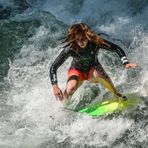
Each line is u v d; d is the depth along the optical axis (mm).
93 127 22594
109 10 32625
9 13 33188
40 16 32156
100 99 24688
